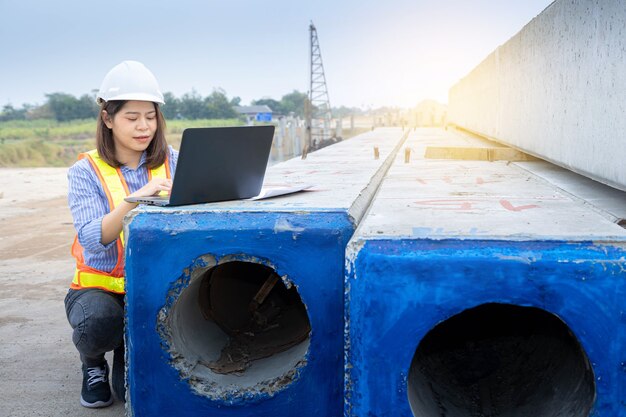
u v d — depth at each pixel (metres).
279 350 2.75
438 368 2.79
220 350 2.73
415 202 2.81
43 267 6.98
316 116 46.03
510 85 5.27
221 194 2.53
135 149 3.06
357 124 58.69
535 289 1.91
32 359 4.18
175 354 2.32
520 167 4.64
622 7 2.71
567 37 3.55
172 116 106.94
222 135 2.41
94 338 2.92
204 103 107.31
